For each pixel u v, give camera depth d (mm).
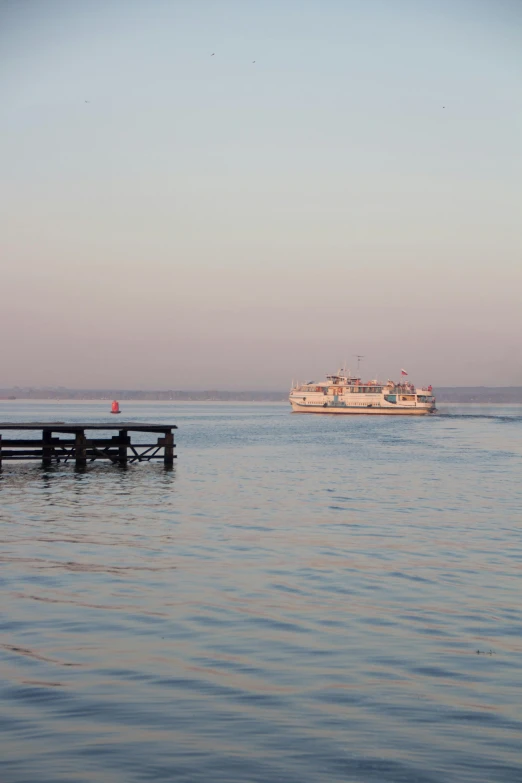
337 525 34625
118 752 11625
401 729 12531
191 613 19422
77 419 199625
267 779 10875
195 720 12812
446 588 22359
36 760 11328
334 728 12555
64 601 20469
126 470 61938
